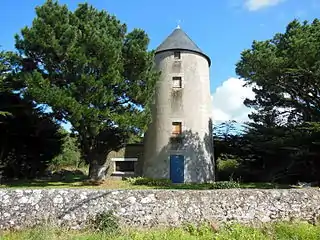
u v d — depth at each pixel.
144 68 22.08
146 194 11.91
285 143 25.92
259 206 12.16
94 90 19.70
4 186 19.52
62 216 11.33
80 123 20.39
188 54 28.77
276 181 27.05
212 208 11.91
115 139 23.56
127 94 21.47
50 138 26.53
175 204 11.83
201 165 27.12
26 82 19.47
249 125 32.97
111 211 11.43
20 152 26.08
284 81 26.06
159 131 27.52
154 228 11.34
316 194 12.64
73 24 21.12
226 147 32.34
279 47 26.45
